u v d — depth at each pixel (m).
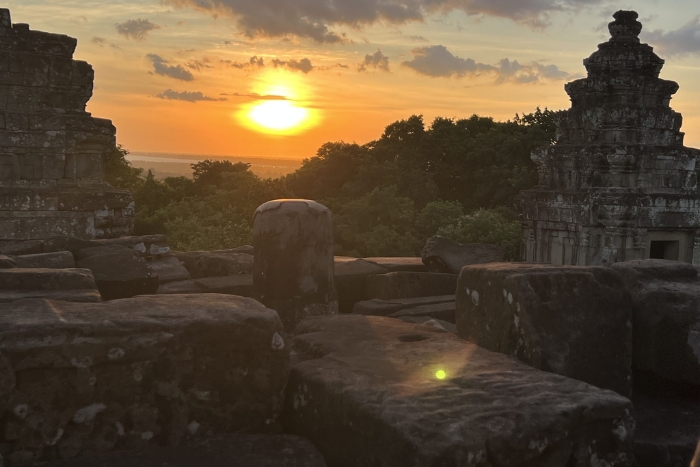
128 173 58.22
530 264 4.56
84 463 3.02
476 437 2.77
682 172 19.81
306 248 6.67
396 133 70.88
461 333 4.62
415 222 46.53
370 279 8.84
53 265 6.99
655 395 4.56
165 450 3.21
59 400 3.09
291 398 3.64
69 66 12.87
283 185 53.50
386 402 3.06
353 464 3.10
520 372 3.52
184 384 3.34
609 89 19.59
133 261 7.77
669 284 4.70
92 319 3.24
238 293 8.29
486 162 62.16
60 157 12.70
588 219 19.06
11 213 12.07
